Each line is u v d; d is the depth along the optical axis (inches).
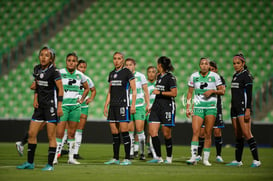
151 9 2915.8
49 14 2896.2
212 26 2822.3
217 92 1008.2
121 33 2805.1
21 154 1114.1
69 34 2802.7
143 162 1106.1
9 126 2046.0
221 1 2920.8
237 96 1017.5
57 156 1001.5
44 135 2043.6
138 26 2837.1
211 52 2709.2
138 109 1254.9
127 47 2736.2
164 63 1055.6
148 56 2691.9
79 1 2979.8
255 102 2330.2
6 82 2556.6
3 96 2516.0
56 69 823.1
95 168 892.6
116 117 999.6
